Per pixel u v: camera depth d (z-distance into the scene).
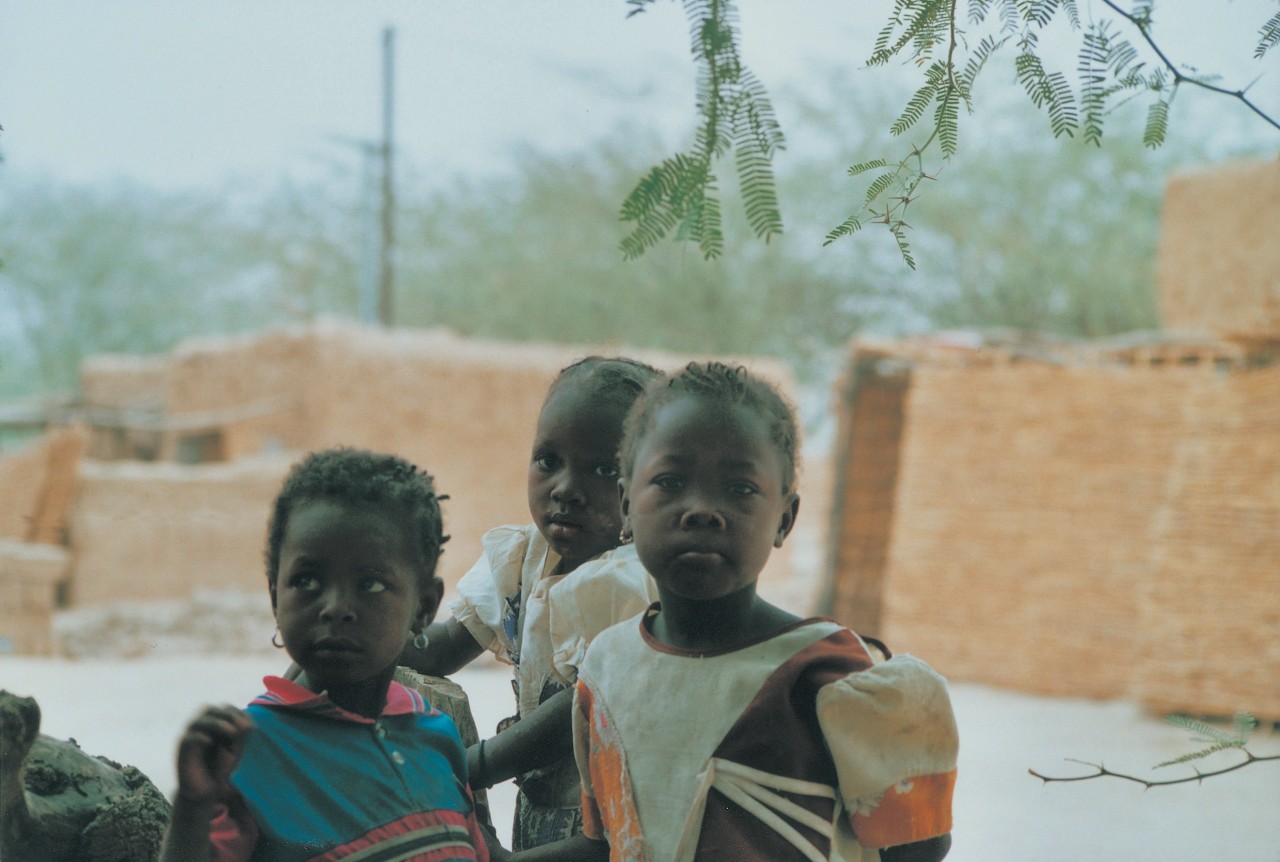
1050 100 2.08
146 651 12.29
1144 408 11.15
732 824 1.77
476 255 29.94
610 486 2.22
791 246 26.81
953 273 26.03
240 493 15.83
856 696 1.76
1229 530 9.52
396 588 1.76
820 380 27.94
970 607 11.80
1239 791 7.08
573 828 2.16
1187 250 10.56
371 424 16.23
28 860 1.88
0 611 12.25
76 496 15.16
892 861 1.86
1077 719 9.68
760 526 1.79
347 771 1.77
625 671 1.91
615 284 27.64
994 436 11.97
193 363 17.50
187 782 1.55
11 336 35.59
